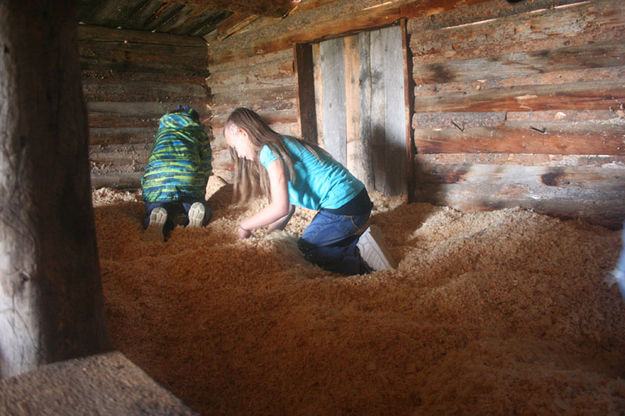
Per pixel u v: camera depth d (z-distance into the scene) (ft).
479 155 12.80
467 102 12.74
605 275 7.98
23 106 4.33
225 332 7.55
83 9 16.29
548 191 11.67
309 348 6.70
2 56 4.21
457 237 10.52
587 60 10.55
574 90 10.83
